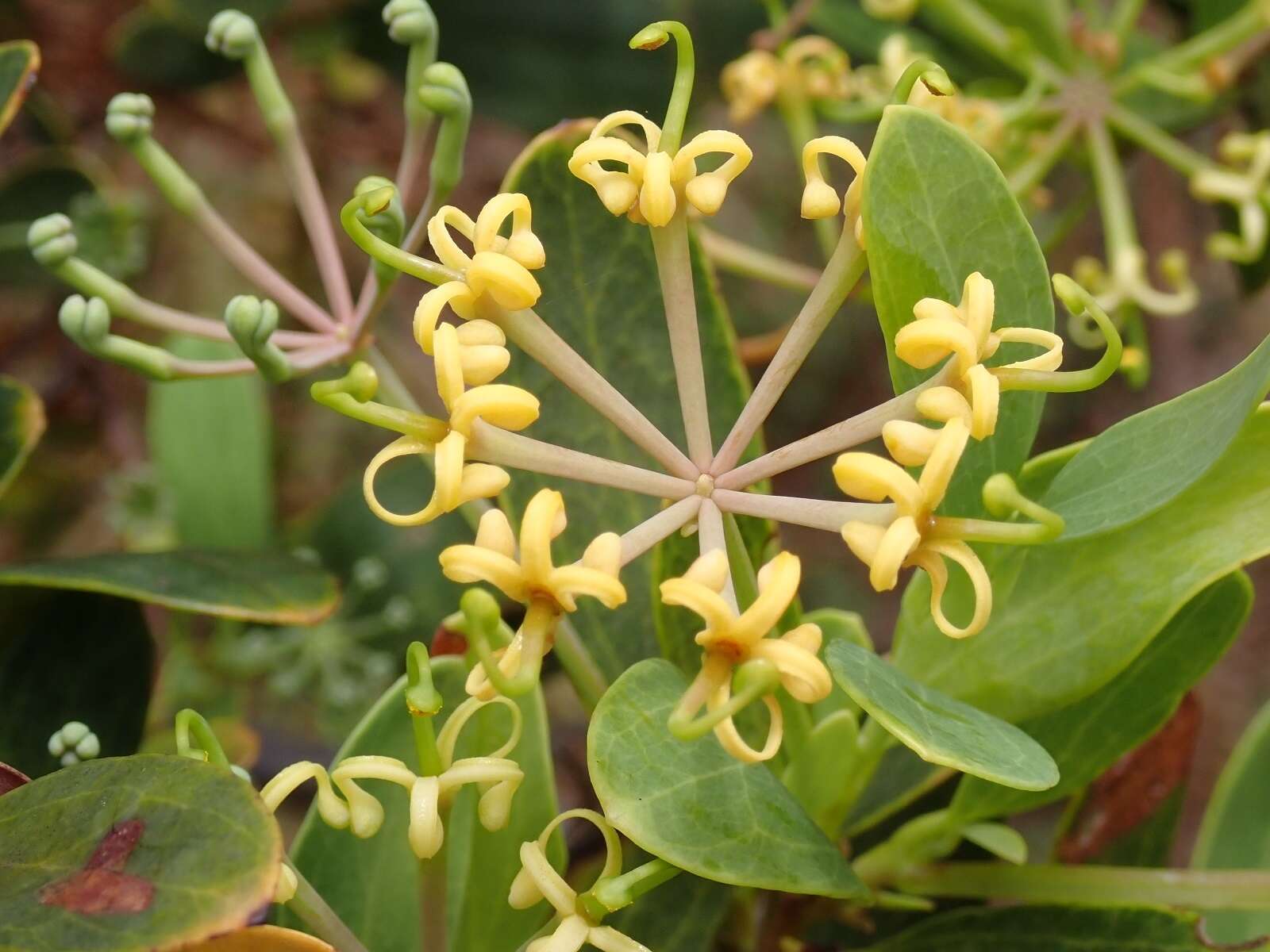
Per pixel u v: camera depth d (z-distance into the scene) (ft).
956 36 0.73
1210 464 0.40
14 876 0.38
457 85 0.47
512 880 0.47
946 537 0.38
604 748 0.39
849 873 0.40
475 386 0.39
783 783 0.47
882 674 0.39
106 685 0.53
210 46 0.51
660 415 0.50
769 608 0.37
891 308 0.42
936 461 0.38
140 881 0.37
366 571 0.74
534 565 0.37
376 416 0.39
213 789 0.38
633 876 0.39
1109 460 0.43
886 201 0.42
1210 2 0.72
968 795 0.50
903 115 0.43
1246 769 0.58
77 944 0.37
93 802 0.39
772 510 0.39
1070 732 0.49
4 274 0.70
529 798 0.48
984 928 0.51
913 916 0.55
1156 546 0.44
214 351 0.69
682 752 0.40
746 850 0.40
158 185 0.50
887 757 0.52
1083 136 0.71
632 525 0.50
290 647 0.74
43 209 0.70
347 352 0.51
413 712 0.39
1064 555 0.45
